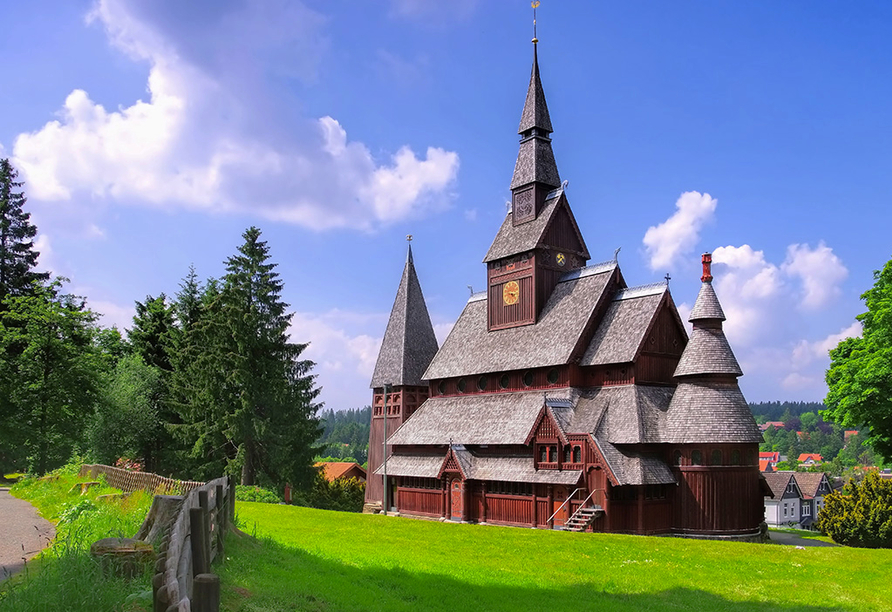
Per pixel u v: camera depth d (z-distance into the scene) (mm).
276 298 74625
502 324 65000
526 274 63000
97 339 84875
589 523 46594
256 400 70312
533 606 22312
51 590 12977
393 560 27812
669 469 48531
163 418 81500
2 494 45562
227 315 70938
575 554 33562
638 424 48688
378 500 75438
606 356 53719
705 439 46938
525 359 59031
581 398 54531
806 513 122312
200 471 72062
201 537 14242
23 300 69125
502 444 55438
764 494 48656
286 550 25094
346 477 111188
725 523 46500
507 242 65438
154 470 82312
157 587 10930
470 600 21969
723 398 48188
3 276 78250
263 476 70000
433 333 80500
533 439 52688
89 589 12922
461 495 57562
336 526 37562
